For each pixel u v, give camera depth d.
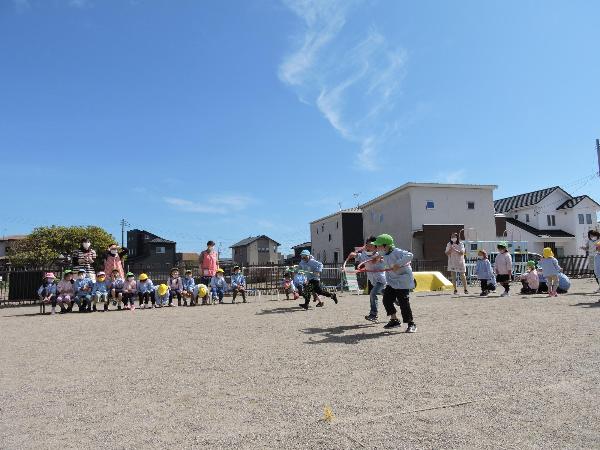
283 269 21.52
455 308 10.17
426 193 32.28
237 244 68.50
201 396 4.33
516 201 45.97
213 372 5.21
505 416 3.50
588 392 3.95
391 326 7.72
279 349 6.34
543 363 4.93
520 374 4.57
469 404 3.79
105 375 5.27
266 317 10.18
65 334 8.63
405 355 5.63
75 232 46.38
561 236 39.97
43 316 12.34
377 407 3.81
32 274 15.89
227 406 4.00
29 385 4.95
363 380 4.62
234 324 9.18
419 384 4.40
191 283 15.34
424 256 30.41
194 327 8.98
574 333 6.48
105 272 15.49
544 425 3.30
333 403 3.96
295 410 3.82
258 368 5.30
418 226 31.81
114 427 3.61
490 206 33.44
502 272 13.05
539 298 11.69
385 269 7.74
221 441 3.25
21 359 6.36
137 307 14.68
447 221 32.31
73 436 3.46
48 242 45.62
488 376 4.56
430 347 6.04
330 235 43.47
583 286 16.38
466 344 6.12
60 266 20.12
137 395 4.44
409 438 3.16
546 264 12.20
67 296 13.20
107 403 4.23
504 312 9.06
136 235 62.22
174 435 3.40
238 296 18.75
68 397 4.46
